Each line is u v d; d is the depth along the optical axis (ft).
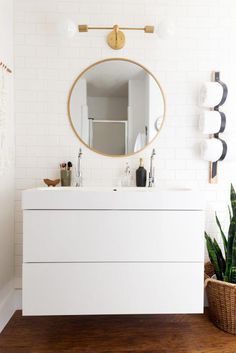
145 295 4.40
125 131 6.39
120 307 4.38
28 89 6.27
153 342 5.03
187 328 5.50
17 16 6.19
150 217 4.38
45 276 4.32
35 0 6.20
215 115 6.01
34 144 6.32
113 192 4.34
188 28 6.37
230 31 6.43
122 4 6.28
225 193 6.52
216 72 6.31
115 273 4.36
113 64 6.33
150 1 6.30
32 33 6.23
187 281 4.43
